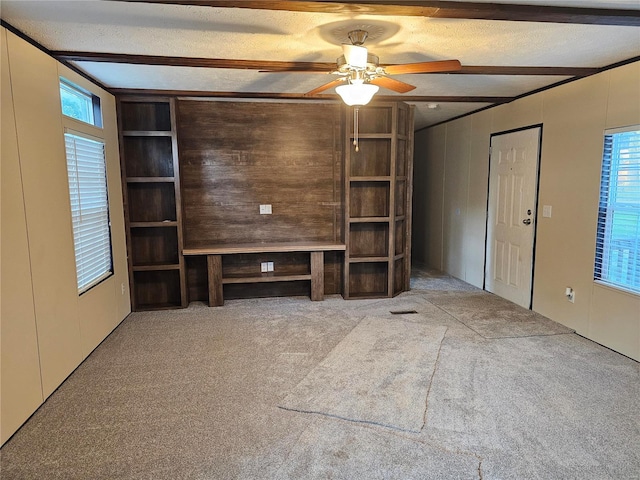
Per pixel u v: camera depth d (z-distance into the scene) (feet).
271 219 16.31
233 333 12.48
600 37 8.66
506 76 11.87
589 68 10.98
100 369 10.09
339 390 8.91
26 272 7.93
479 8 6.98
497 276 16.38
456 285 18.21
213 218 15.97
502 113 15.67
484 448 6.97
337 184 16.47
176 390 9.03
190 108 15.23
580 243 11.94
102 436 7.41
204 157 15.60
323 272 15.90
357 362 10.27
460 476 6.33
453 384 9.11
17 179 7.71
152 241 15.47
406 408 8.16
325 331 12.53
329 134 16.20
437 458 6.73
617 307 10.69
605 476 6.31
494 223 16.43
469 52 9.66
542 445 7.03
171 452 6.97
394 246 16.25
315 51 9.51
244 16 7.45
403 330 12.48
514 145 14.97
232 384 9.27
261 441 7.23
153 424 7.77
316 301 15.90
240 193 15.99
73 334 9.97
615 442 7.09
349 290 16.87
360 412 8.05
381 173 16.25
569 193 12.34
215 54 9.66
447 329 12.51
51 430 7.60
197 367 10.16
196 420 7.89
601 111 11.05
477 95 14.57
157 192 15.28
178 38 8.60
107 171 12.75
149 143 14.98
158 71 11.19
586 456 6.75
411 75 11.72
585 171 11.69
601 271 11.29
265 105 15.67
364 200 16.46
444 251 20.95
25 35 8.18
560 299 12.85
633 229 10.25
